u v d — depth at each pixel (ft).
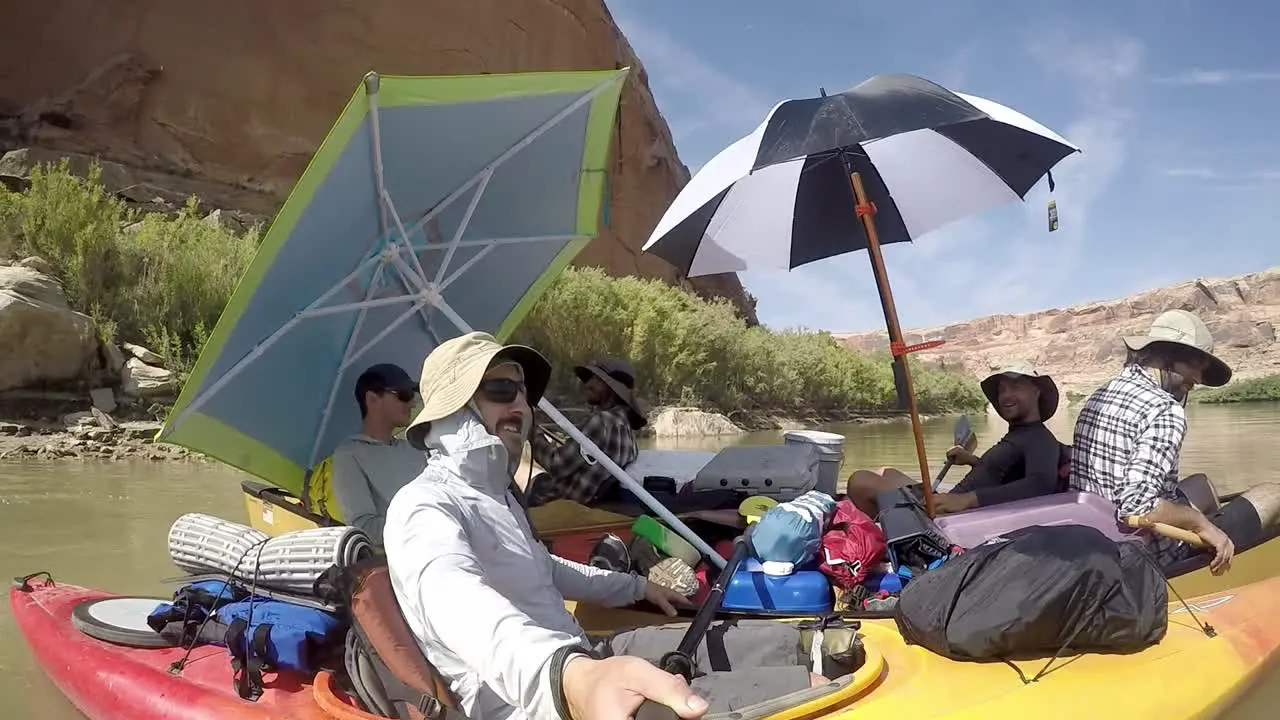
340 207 12.05
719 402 90.27
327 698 8.63
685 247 16.62
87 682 10.80
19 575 17.98
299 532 10.51
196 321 48.39
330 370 14.76
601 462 13.24
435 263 15.07
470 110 12.32
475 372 7.82
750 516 13.42
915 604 10.16
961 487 15.33
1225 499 14.98
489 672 6.11
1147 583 10.14
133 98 98.43
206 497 27.27
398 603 7.96
